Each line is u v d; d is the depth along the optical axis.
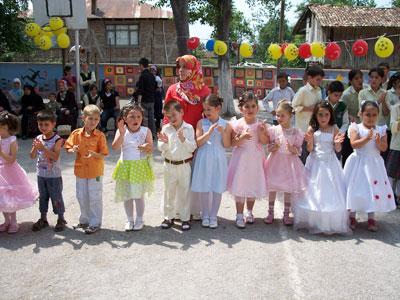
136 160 4.33
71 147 4.30
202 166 4.44
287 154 4.49
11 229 4.38
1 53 16.44
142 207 4.47
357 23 23.11
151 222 4.70
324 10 24.95
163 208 4.57
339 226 4.27
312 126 4.51
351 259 3.76
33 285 3.34
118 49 27.98
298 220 4.41
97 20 27.53
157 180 6.43
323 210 4.23
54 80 20.91
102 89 10.05
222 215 4.96
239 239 4.21
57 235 4.32
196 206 4.73
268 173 4.56
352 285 3.31
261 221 4.75
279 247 4.02
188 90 4.70
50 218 4.83
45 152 4.31
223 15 13.51
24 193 4.39
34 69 20.83
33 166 7.25
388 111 5.48
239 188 4.41
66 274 3.51
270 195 4.65
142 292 3.22
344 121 5.29
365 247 4.03
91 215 4.39
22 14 16.48
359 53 7.62
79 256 3.83
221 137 4.53
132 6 28.23
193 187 4.43
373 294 3.19
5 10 14.32
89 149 4.30
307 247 4.02
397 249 3.99
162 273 3.51
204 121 4.54
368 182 4.35
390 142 5.36
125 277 3.45
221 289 3.26
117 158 7.88
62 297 3.17
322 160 4.43
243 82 19.33
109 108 10.02
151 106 9.50
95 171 4.33
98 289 3.27
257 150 4.48
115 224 4.63
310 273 3.50
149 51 27.94
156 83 10.23
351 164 4.51
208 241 4.16
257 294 3.19
